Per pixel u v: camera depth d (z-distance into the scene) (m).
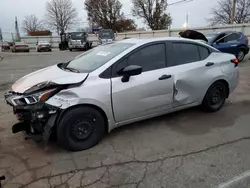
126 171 2.68
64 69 3.54
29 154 3.06
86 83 3.02
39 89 2.88
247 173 2.60
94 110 3.10
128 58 3.36
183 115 4.32
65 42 33.88
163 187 2.40
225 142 3.31
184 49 3.94
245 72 8.66
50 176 2.60
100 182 2.49
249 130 3.69
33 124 2.94
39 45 30.81
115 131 3.69
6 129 3.81
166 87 3.60
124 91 3.24
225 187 2.38
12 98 2.97
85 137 3.13
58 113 2.91
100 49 3.92
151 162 2.84
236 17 42.03
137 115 3.48
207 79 4.09
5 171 2.69
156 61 3.60
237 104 4.94
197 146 3.21
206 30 23.77
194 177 2.55
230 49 10.59
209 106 4.32
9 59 18.09
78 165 2.80
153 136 3.52
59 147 3.22
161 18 50.09
